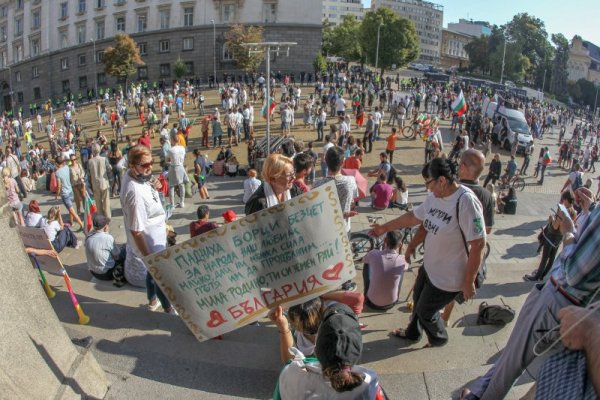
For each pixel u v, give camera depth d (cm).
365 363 471
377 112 2798
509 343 298
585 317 204
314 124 3148
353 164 1105
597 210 257
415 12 16512
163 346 486
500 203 1730
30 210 959
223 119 3506
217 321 402
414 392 418
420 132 2948
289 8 5759
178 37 5959
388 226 478
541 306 271
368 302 650
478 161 473
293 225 388
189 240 380
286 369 270
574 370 202
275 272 397
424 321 475
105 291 659
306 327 380
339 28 8638
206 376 440
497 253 1296
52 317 380
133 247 579
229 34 5262
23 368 333
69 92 6662
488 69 11594
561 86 12369
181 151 1447
